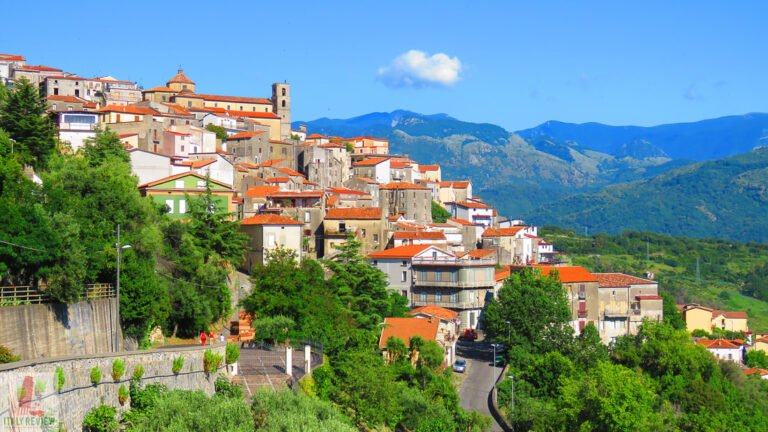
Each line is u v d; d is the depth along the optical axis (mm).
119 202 100250
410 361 129000
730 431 122000
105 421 56969
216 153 191875
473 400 128000
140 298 89812
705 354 166750
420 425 103500
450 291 171375
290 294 118812
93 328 81688
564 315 158250
